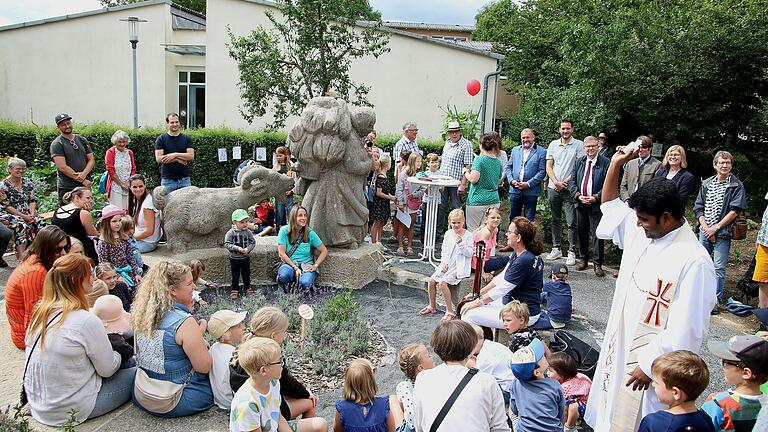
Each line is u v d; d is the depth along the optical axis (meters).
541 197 10.34
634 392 3.41
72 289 3.59
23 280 4.42
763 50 13.39
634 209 3.33
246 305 5.94
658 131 14.77
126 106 19.86
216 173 14.24
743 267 9.10
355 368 3.44
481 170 7.89
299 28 13.34
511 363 3.63
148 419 3.65
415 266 7.83
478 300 5.37
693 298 3.15
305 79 13.50
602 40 13.14
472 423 2.81
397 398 3.65
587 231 8.45
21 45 19.45
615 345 3.56
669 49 13.45
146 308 3.65
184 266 3.82
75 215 6.14
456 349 3.03
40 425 3.53
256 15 17.14
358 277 7.03
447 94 17.44
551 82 16.67
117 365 3.76
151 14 19.31
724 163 6.83
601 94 13.43
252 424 3.08
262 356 3.06
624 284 3.55
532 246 5.22
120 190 9.27
